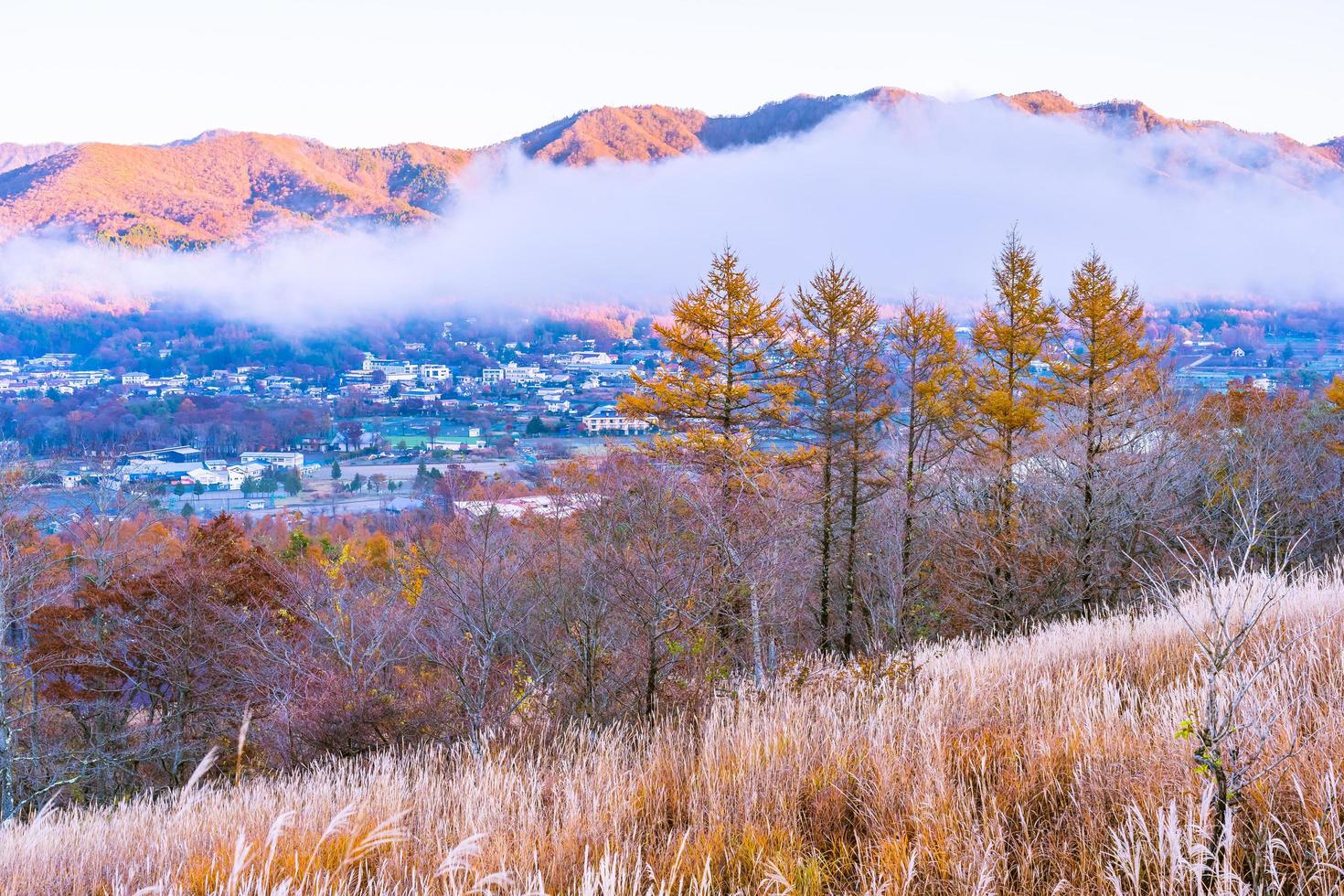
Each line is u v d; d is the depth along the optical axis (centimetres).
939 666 628
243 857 292
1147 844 282
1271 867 256
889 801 358
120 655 1789
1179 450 1802
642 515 1173
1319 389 3684
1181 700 394
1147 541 1702
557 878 333
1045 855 296
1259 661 402
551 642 1059
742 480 1323
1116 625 723
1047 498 1762
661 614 886
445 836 411
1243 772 290
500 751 662
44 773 1627
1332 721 336
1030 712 434
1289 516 1728
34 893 439
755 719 523
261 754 1295
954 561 1808
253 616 1742
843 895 293
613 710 901
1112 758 351
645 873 327
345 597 1620
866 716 502
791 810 374
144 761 1767
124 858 487
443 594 1091
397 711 1116
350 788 574
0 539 1712
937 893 285
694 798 400
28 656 1772
